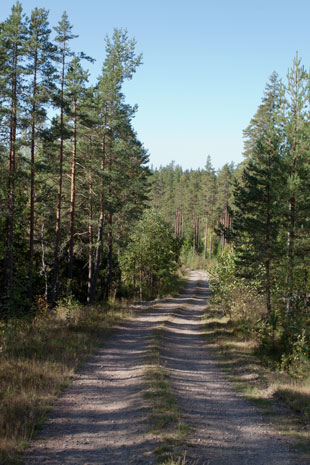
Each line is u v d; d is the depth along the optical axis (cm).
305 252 1925
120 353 1642
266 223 2000
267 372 1398
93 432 782
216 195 9025
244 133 4366
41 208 2631
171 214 10825
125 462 638
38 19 2102
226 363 1578
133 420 848
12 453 657
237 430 844
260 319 1970
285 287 1970
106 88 2858
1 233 2248
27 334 1642
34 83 2116
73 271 3162
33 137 2041
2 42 1912
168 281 4294
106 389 1117
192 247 9944
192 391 1143
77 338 1736
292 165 1919
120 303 3325
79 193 2861
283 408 1015
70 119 2466
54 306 2362
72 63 2405
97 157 2848
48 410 894
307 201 1858
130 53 3112
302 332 1600
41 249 2848
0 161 1950
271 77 3753
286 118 1975
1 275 2211
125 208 3691
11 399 902
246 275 2167
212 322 2681
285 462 681
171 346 1895
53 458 653
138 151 4169
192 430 800
